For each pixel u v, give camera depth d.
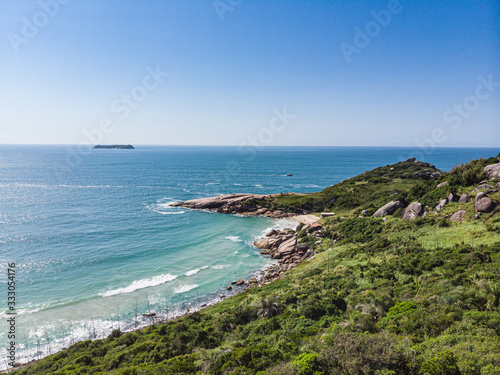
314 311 27.44
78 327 35.88
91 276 49.34
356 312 24.75
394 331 17.86
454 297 20.11
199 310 39.28
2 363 29.27
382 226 53.75
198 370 19.80
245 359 19.05
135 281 48.22
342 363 13.36
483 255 27.56
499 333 14.54
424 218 48.00
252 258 59.16
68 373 24.02
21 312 38.69
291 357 17.84
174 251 61.78
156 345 27.44
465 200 45.69
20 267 51.84
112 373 21.50
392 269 33.78
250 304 35.38
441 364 11.61
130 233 72.81
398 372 12.51
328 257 50.69
